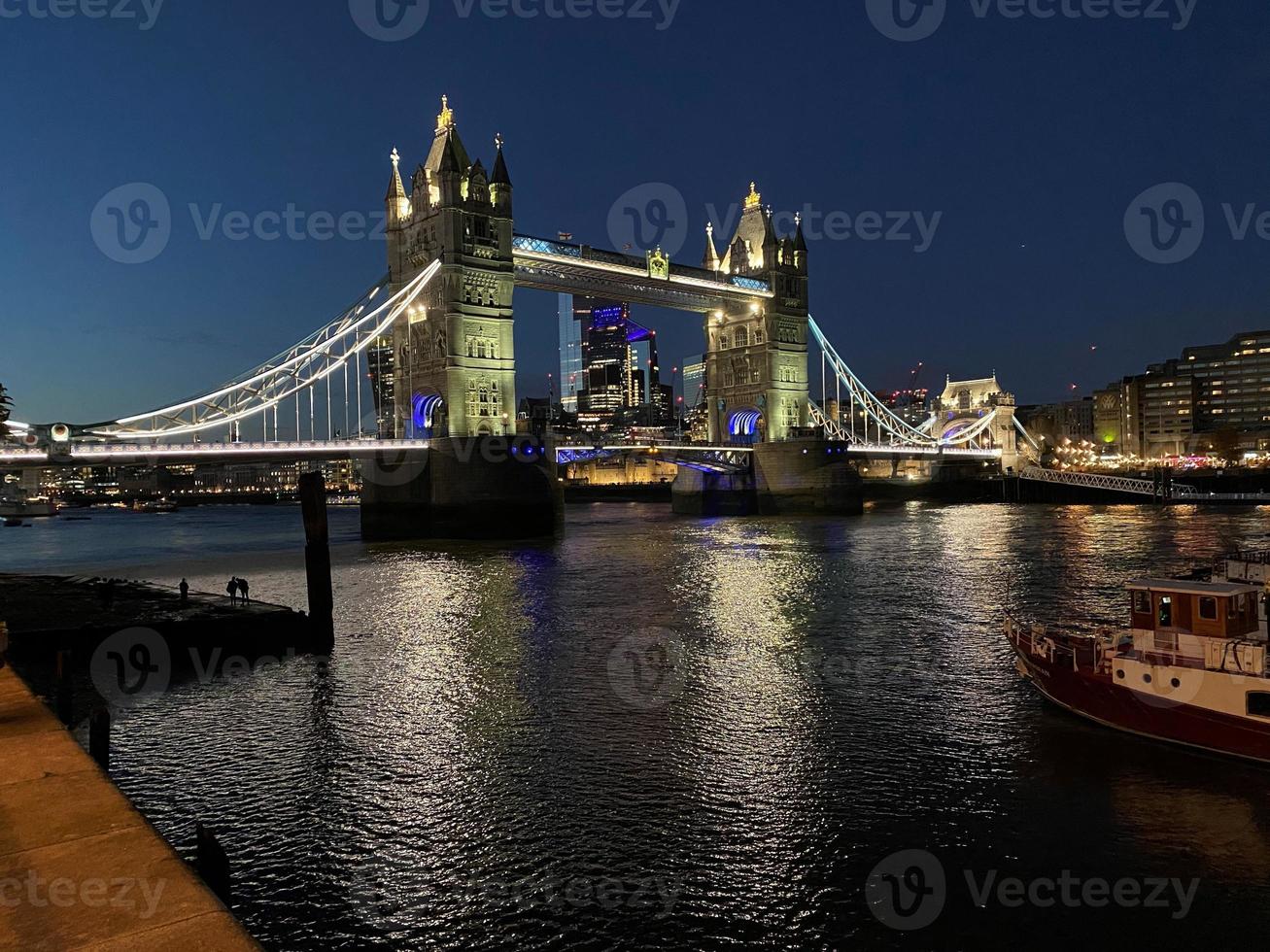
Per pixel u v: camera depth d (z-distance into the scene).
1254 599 27.78
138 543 125.94
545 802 23.83
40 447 83.38
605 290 140.50
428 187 119.44
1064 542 91.19
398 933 17.97
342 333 113.62
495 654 41.12
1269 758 24.80
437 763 26.88
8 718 15.91
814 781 24.98
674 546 94.56
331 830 22.45
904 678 35.47
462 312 115.06
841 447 159.12
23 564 90.44
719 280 155.25
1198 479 190.62
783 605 53.72
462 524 107.81
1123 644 29.80
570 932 17.94
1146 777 24.83
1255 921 17.94
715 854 20.94
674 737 28.80
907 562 75.12
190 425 97.00
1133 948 17.14
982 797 23.78
